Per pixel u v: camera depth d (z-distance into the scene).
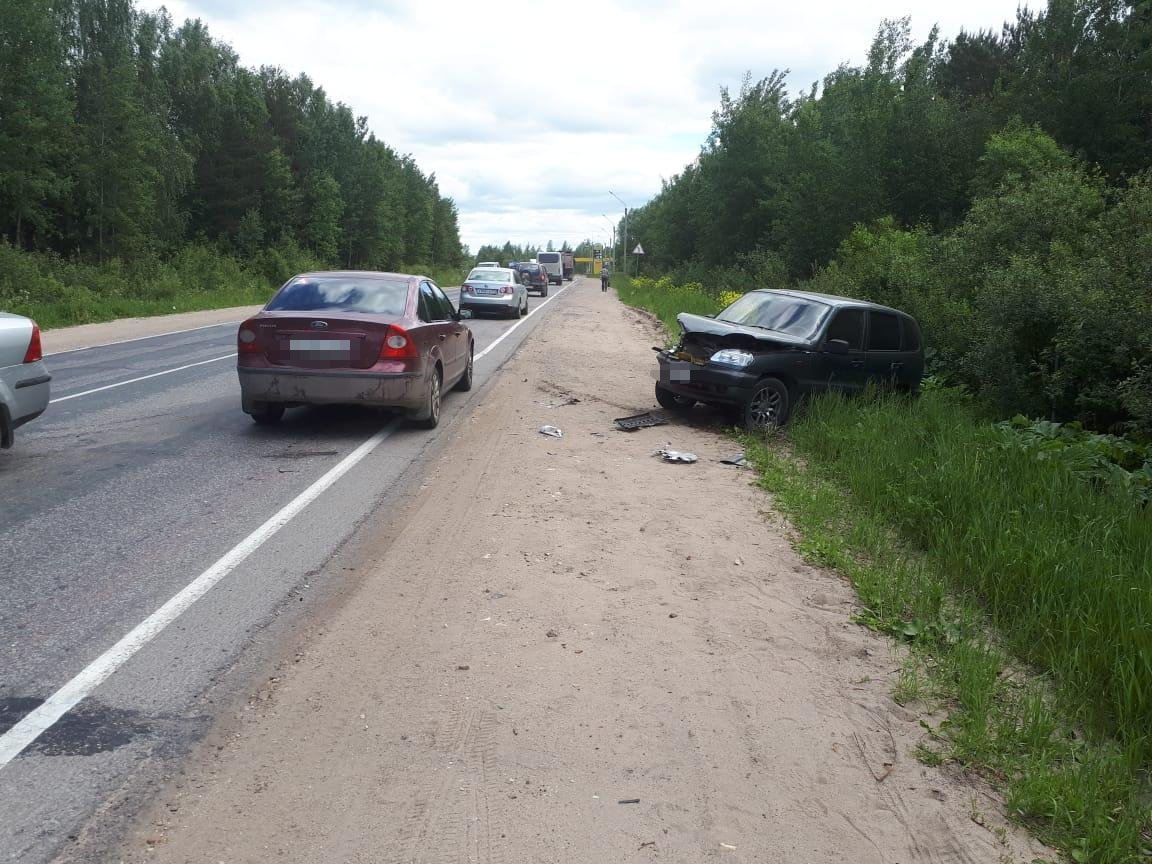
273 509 6.18
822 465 8.12
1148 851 2.91
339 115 69.06
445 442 8.62
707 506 6.75
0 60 31.48
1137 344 8.49
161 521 5.83
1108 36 26.83
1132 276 9.15
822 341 9.88
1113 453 7.48
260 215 55.56
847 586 5.23
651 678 3.87
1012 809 3.08
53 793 2.87
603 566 5.27
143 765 3.05
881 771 3.27
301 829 2.74
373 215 69.75
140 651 3.92
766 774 3.19
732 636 4.38
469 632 4.24
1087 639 4.23
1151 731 3.49
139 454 7.72
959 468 6.98
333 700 3.55
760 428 9.45
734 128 36.91
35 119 32.47
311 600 4.57
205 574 4.89
